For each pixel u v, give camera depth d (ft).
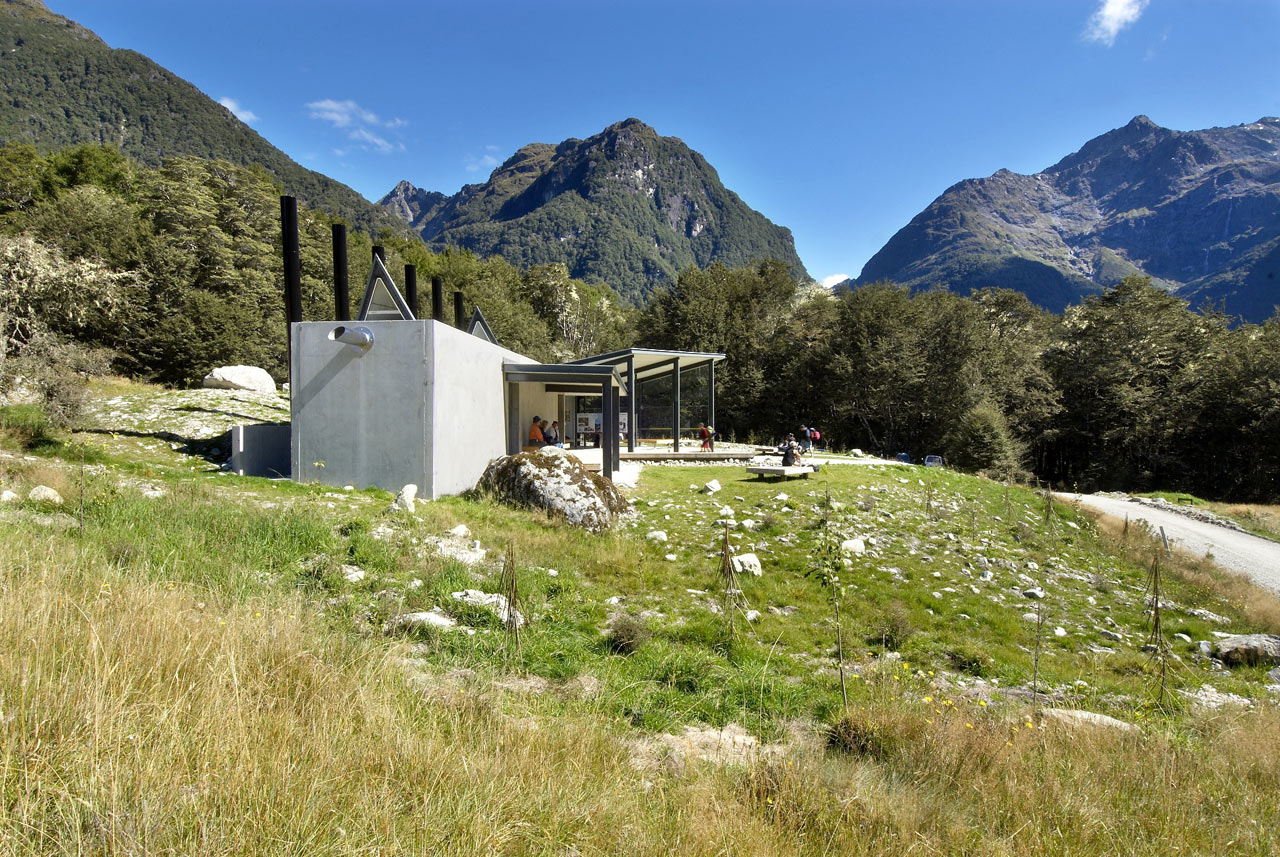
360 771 9.12
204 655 11.32
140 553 20.16
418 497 44.86
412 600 21.34
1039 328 165.78
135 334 108.06
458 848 7.94
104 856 6.59
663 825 9.57
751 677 18.80
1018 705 18.90
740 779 11.67
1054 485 140.26
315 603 18.28
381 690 12.21
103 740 8.13
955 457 117.19
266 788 7.97
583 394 89.15
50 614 11.77
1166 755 14.74
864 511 50.16
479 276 223.51
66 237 113.50
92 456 41.81
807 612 27.68
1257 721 18.13
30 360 59.67
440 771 9.45
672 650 20.18
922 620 28.12
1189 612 36.78
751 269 198.08
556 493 40.83
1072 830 11.12
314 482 43.37
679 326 172.55
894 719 14.94
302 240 157.07
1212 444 130.31
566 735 12.06
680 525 42.29
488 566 27.32
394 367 45.62
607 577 29.07
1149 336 138.21
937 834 10.27
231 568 20.42
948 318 142.10
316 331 46.73
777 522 43.68
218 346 110.11
